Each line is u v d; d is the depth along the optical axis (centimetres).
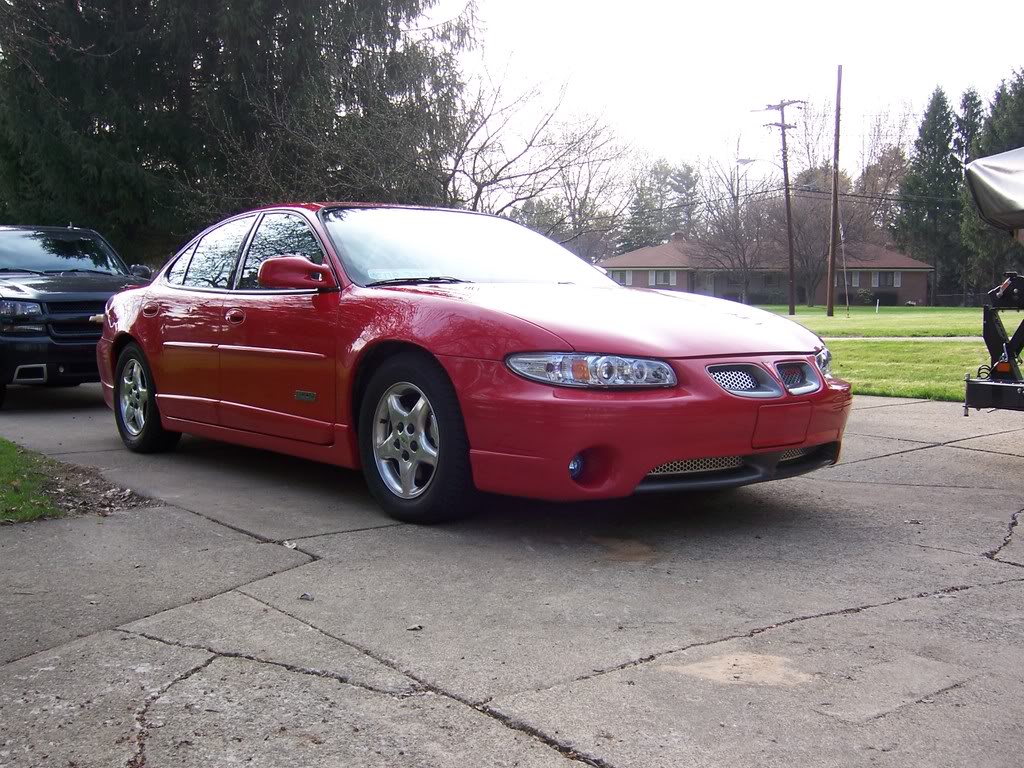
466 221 565
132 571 365
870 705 248
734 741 230
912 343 1705
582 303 430
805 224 6209
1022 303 600
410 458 430
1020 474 554
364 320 446
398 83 1254
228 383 532
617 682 263
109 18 1706
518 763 221
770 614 316
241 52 1611
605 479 381
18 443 677
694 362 393
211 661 280
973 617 312
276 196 1233
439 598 333
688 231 8062
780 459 418
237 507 469
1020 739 230
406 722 241
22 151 1712
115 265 1053
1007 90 6122
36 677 271
